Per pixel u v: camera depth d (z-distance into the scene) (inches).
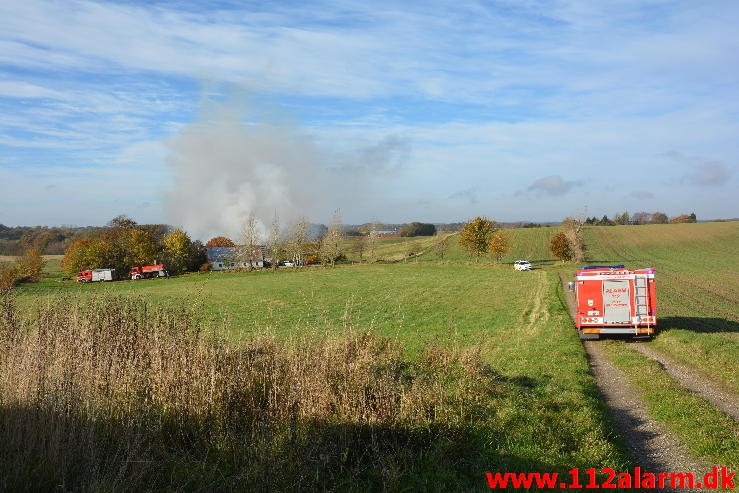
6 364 335.3
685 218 6067.9
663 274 2330.2
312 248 4128.9
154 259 3666.3
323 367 348.8
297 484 241.1
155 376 327.0
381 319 1127.0
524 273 2608.3
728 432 333.4
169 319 466.3
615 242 4148.6
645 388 465.4
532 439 304.7
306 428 283.9
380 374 396.5
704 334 761.0
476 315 1191.6
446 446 286.5
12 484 223.5
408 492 244.7
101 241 3654.0
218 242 5492.1
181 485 237.6
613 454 291.7
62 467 236.1
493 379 447.5
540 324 1006.4
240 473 247.0
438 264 3363.7
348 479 251.8
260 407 317.4
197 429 292.4
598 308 802.2
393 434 298.2
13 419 262.4
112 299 509.0
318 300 1589.6
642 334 797.9
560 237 3238.2
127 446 248.5
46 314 453.7
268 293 1866.4
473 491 241.1
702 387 484.4
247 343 421.7
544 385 450.6
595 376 542.3
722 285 1886.1
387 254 4372.5
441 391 357.4
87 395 285.6
